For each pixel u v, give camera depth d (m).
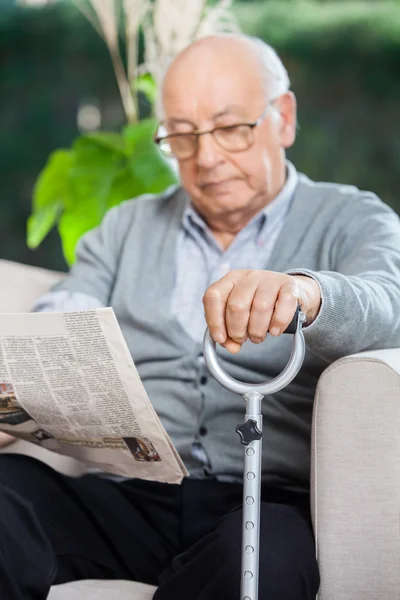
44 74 5.22
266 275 1.50
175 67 2.20
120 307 2.25
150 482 2.02
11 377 1.70
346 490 1.60
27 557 1.72
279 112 2.23
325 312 1.60
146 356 2.16
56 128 5.23
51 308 2.27
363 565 1.59
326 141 4.82
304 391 1.99
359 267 1.95
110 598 1.72
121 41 4.91
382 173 4.77
